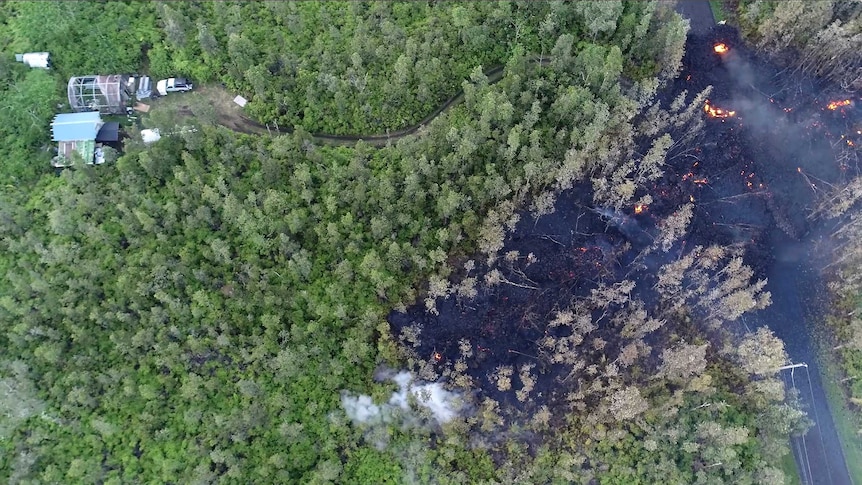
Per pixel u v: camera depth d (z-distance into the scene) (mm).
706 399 84875
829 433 86750
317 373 84812
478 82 99812
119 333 84625
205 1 111688
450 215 91500
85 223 91312
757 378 87000
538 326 88188
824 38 98875
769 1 107875
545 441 82688
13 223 92125
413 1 111312
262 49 107312
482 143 94750
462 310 88812
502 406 84500
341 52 106625
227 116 105750
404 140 96438
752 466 80500
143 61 109562
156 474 79375
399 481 80250
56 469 78938
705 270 92250
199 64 107062
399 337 86562
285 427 79312
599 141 93625
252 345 86000
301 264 87250
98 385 83312
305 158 97375
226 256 88438
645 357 87312
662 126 98188
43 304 86062
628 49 105688
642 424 81875
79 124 100812
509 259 90875
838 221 95750
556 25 106062
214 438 80500
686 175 98062
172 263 88500
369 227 92438
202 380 83000
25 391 81375
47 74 104562
